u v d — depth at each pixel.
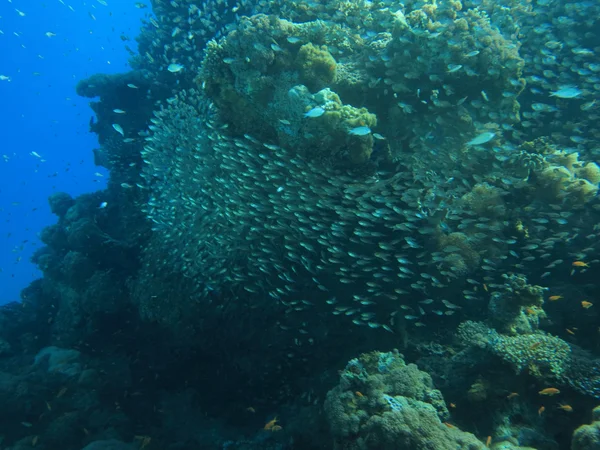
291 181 2.22
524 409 1.61
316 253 2.28
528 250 2.12
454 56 2.15
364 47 2.48
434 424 1.46
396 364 1.75
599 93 2.49
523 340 1.67
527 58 2.64
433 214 2.06
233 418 2.72
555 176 2.10
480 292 2.09
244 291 2.53
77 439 2.63
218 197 2.59
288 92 2.23
